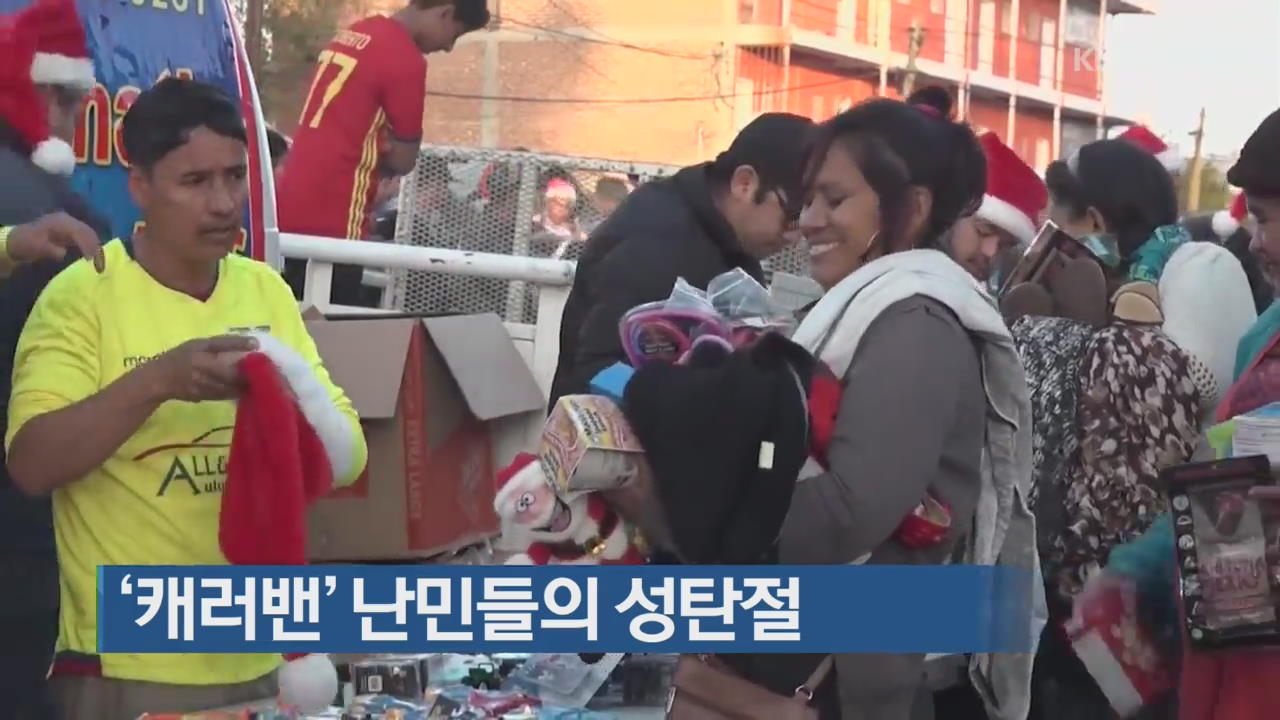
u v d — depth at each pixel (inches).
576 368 153.4
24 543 129.2
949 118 110.5
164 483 113.7
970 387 103.1
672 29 1320.1
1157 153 197.9
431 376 174.1
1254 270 202.8
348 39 235.8
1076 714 144.6
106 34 139.9
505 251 256.4
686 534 97.3
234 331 113.3
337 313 187.3
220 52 156.2
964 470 103.7
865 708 103.3
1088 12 1871.3
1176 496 112.9
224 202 114.7
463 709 124.4
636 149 1317.7
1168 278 157.9
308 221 228.8
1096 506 140.1
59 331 113.4
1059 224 169.5
